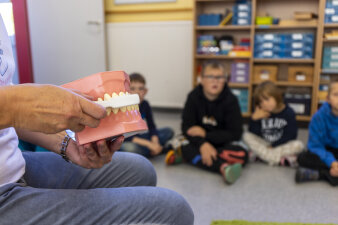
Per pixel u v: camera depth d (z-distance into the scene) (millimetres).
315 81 2941
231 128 2070
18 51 3051
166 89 3635
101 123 545
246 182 1729
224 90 2082
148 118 2254
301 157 1803
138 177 762
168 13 3510
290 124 2102
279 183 1712
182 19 3475
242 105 3221
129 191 575
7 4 2990
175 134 2693
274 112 2133
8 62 619
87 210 530
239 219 1306
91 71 3508
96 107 459
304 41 2998
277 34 3047
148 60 3627
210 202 1480
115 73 559
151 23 3535
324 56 2967
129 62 3688
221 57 3211
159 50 3572
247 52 3139
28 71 3074
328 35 2910
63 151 669
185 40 3475
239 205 1444
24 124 445
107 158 585
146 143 2070
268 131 2150
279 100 2096
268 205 1442
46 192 541
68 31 3469
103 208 537
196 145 1988
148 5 3533
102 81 547
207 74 1981
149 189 590
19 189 546
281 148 2051
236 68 3211
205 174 1858
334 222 1275
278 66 3332
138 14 3600
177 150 2062
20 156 629
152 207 562
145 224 555
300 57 3031
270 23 3053
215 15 3191
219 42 3318
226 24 3336
